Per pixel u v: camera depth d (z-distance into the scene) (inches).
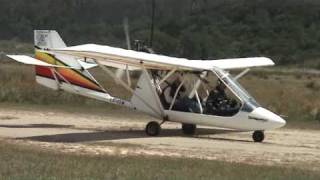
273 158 975.6
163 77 1279.5
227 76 1237.1
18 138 1125.7
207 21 5723.4
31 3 5123.0
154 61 1202.6
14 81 2073.1
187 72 1254.9
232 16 6348.4
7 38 5123.0
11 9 5310.0
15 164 756.6
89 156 882.1
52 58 1390.3
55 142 1087.6
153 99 1272.1
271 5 6840.6
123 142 1117.7
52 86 1407.5
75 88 1384.1
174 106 1256.2
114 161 821.9
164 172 735.1
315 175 769.6
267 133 1342.3
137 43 1364.4
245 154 1011.3
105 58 1214.9
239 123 1189.7
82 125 1381.6
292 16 6791.3
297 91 2418.8
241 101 1194.6
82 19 4291.3
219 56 5319.9
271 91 2282.2
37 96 1823.3
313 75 4653.1
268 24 6515.8
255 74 4301.2
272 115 1175.6
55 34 1387.8
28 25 5093.5
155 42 4665.4
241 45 5944.9
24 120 1437.0
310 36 6505.9
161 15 4943.4
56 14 4633.4
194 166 806.5
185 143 1130.0
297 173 779.4
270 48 6215.6
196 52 5044.3
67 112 1625.2
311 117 1624.0
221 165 828.6
